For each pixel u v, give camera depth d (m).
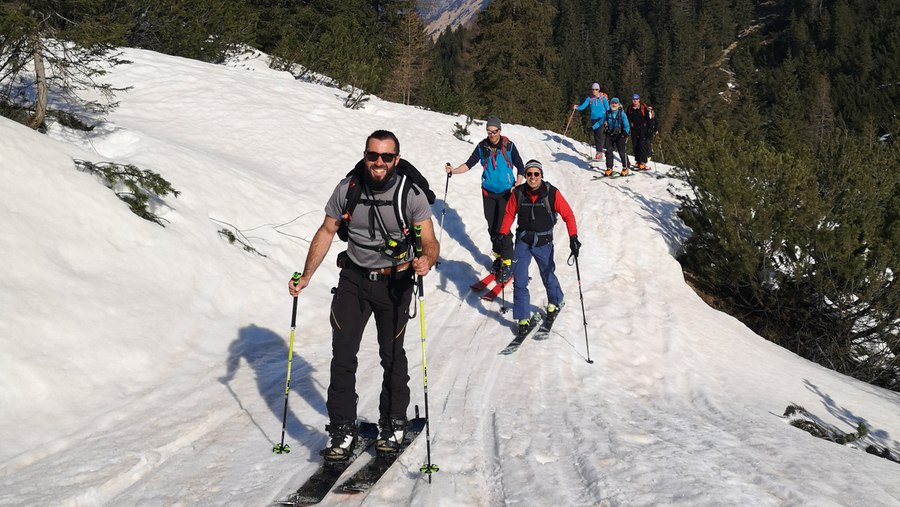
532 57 43.53
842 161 10.67
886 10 88.94
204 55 16.41
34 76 9.26
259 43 25.92
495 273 8.44
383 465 3.47
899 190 9.39
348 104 15.24
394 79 35.59
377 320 3.62
